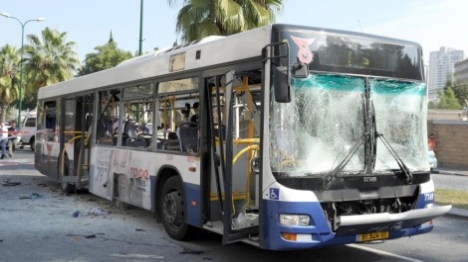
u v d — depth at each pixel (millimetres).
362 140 6105
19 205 11125
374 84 6293
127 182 9633
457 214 10547
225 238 6508
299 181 5715
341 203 6004
